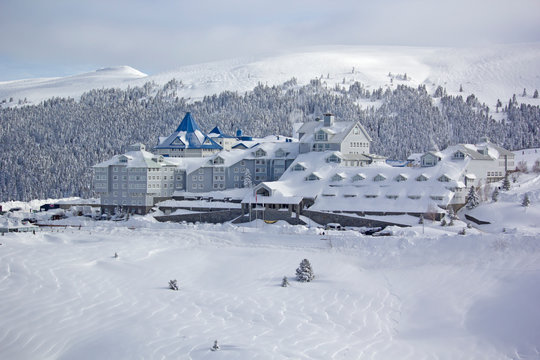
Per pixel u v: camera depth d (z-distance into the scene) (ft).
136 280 322.96
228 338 240.32
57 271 324.60
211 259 367.86
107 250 379.96
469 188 482.69
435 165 487.61
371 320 266.57
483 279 302.25
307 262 327.88
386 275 325.83
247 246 394.32
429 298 287.48
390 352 230.89
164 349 229.45
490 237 340.59
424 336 249.14
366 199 472.85
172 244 404.77
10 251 359.46
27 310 269.85
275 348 229.45
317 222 472.44
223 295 298.56
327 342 238.48
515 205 438.40
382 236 381.19
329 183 505.66
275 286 314.14
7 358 229.25
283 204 485.97
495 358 226.99
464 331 251.80
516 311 262.06
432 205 436.76
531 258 315.37
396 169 495.00
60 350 234.17
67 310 271.90
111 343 236.63
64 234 432.25
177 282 325.01
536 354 228.43
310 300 291.17
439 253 339.98
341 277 327.26
